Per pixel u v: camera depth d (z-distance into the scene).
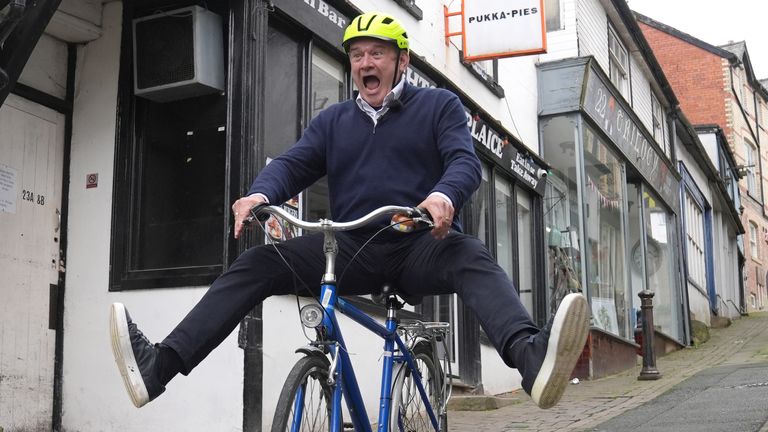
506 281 3.00
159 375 2.94
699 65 34.34
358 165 3.39
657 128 20.78
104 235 6.05
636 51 18.33
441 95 3.41
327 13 6.98
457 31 10.18
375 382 7.18
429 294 3.31
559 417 7.47
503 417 7.61
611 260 14.93
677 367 13.98
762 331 23.59
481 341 9.70
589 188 13.77
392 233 3.27
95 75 6.26
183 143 6.02
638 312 16.12
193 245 5.89
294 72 6.61
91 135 6.21
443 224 2.94
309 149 3.49
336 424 3.04
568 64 13.24
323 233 3.05
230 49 5.94
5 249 5.65
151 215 6.05
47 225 6.02
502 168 10.55
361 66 3.38
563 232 13.13
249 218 3.11
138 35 6.02
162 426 5.67
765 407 6.88
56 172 6.14
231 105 5.88
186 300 5.75
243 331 5.56
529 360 2.73
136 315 5.87
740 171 34.16
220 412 5.55
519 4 9.39
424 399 3.89
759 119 40.75
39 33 4.72
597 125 14.07
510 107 11.99
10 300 5.65
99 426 5.82
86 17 6.13
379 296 3.40
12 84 4.70
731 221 32.47
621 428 6.41
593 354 12.29
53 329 5.99
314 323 2.92
